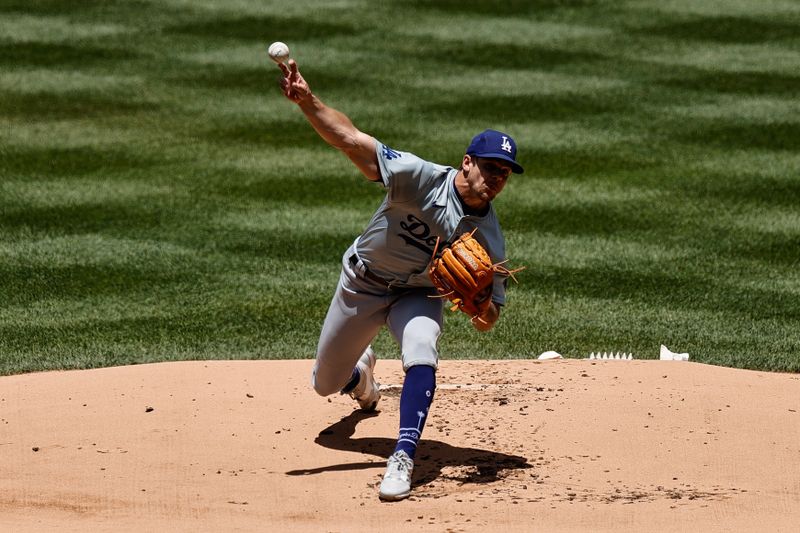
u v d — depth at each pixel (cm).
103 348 3011
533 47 6806
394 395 2500
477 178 1850
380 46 6794
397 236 1897
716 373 2669
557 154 5034
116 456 2105
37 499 1877
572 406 2400
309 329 3197
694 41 6981
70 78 6119
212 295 3484
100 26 7119
